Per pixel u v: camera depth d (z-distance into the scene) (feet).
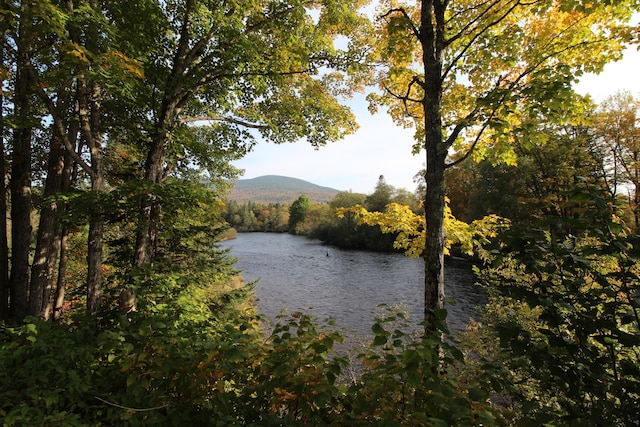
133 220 19.77
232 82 21.95
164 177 28.71
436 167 12.17
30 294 23.12
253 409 7.75
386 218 16.58
